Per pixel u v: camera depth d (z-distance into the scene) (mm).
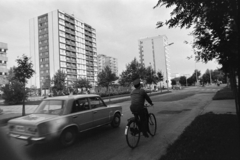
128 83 33594
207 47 3896
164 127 6551
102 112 6117
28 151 4539
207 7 3281
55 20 78438
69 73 82562
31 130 4285
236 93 4836
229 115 6934
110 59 170625
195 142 4016
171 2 3549
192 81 102062
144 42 114375
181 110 10438
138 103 4598
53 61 78188
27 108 18953
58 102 5207
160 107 12320
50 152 4449
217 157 3156
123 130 6375
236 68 3551
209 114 7430
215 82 89062
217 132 4625
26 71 12742
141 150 4359
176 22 3717
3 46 67250
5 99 15008
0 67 62844
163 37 110062
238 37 3168
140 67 33156
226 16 3318
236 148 3510
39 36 81812
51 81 36875
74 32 88000
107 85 34375
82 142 5160
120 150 4422
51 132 4418
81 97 5609
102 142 5094
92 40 102812
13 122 4645
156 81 43688
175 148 3889
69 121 4867
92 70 100625
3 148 4117
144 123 4809
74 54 87250
